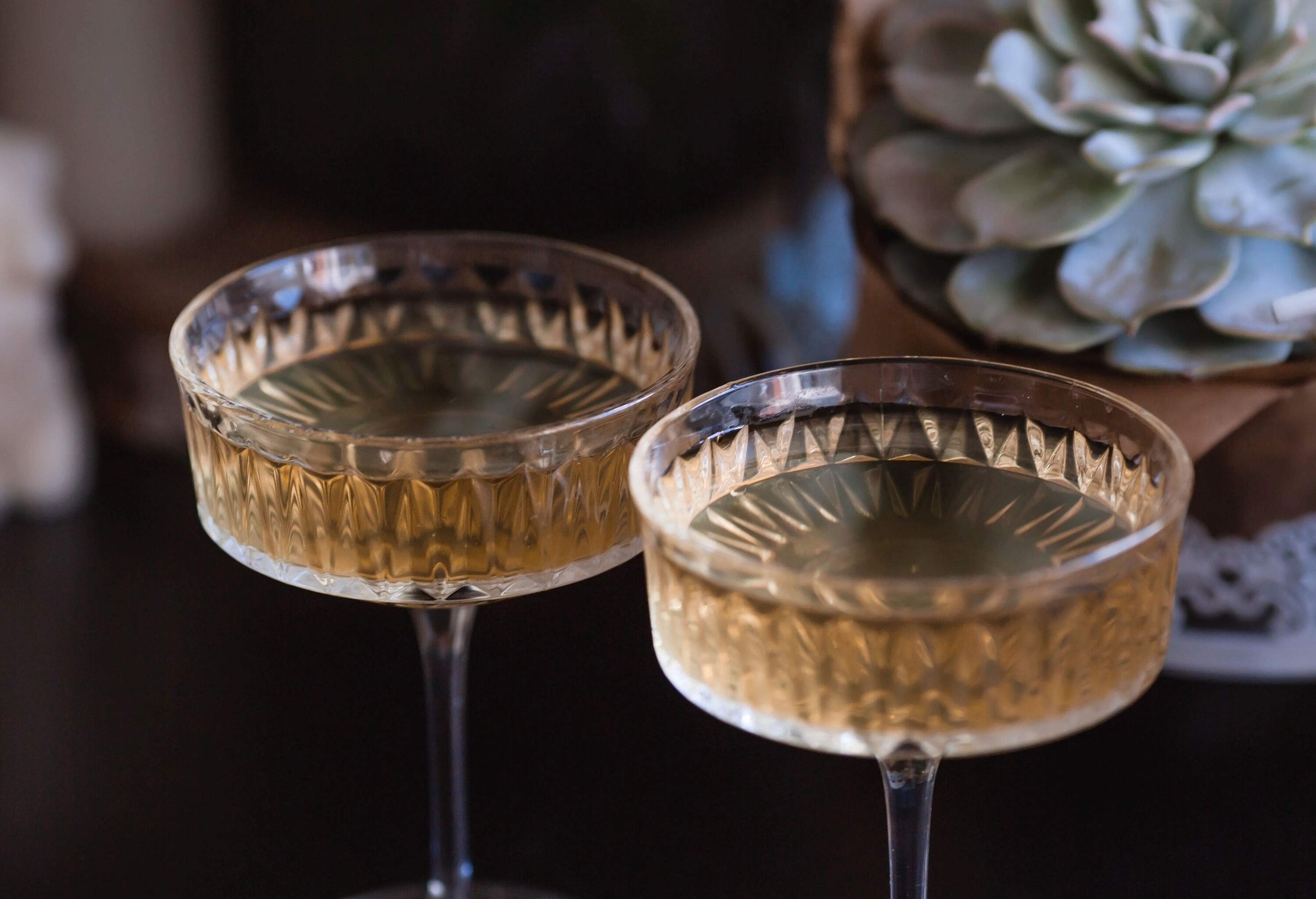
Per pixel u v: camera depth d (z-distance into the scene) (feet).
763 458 2.32
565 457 2.33
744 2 4.08
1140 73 2.62
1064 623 2.11
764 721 2.17
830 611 2.11
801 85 4.13
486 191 4.39
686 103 4.19
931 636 2.10
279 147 4.59
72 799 3.09
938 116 2.71
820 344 4.13
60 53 4.67
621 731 3.05
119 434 4.83
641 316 2.52
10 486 4.25
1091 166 2.63
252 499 2.38
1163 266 2.55
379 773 3.08
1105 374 2.57
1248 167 2.58
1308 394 2.64
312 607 3.54
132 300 4.79
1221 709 2.90
